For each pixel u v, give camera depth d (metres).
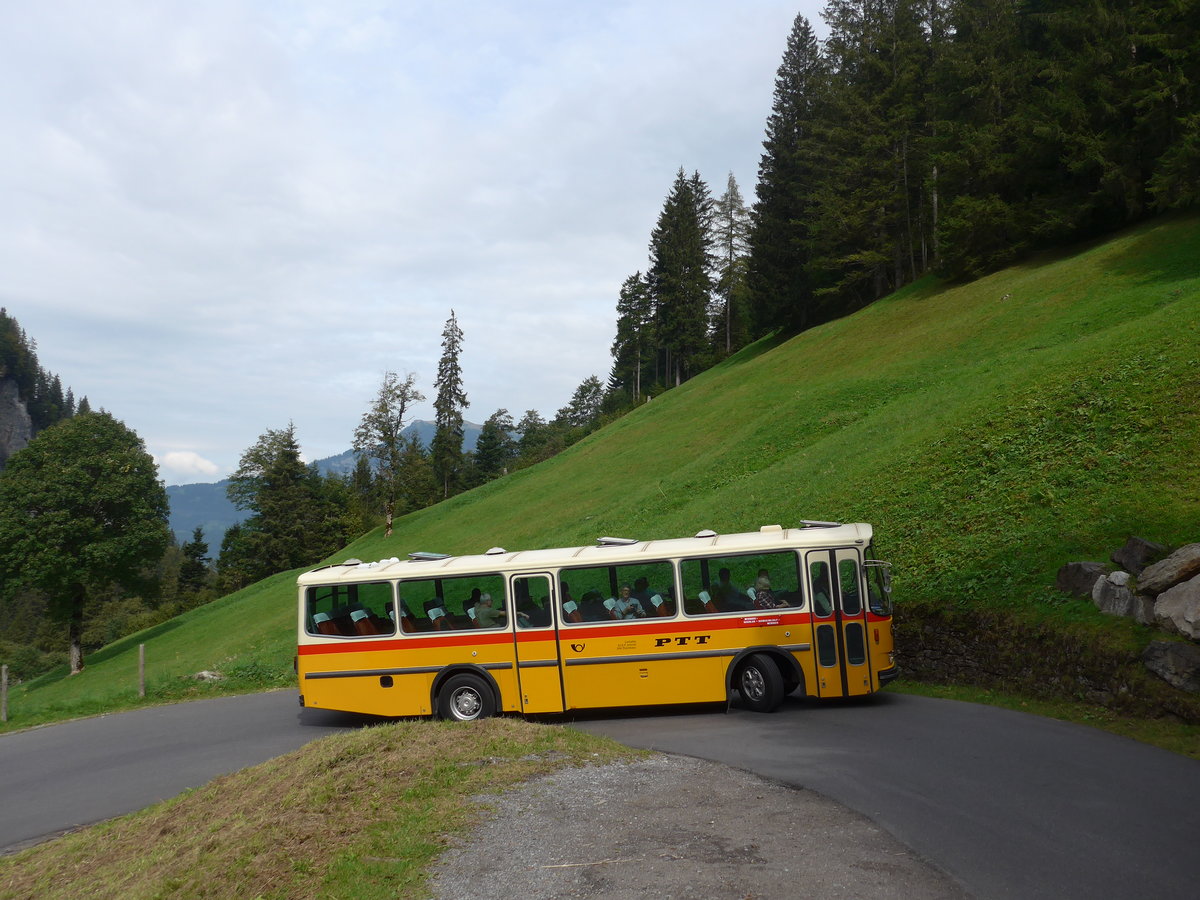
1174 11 44.34
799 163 81.25
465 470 145.12
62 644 126.31
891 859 8.30
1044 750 12.08
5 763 18.67
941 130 60.69
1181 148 42.31
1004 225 56.66
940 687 17.41
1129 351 25.34
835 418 41.16
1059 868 7.95
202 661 40.78
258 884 8.42
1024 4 59.31
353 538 105.19
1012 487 21.81
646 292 139.62
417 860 8.70
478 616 17.33
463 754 12.32
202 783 14.68
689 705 17.77
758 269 84.94
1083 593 15.95
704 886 7.74
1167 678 13.04
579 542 39.47
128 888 9.41
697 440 52.19
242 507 104.94
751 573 16.77
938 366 42.88
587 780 11.40
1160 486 18.42
